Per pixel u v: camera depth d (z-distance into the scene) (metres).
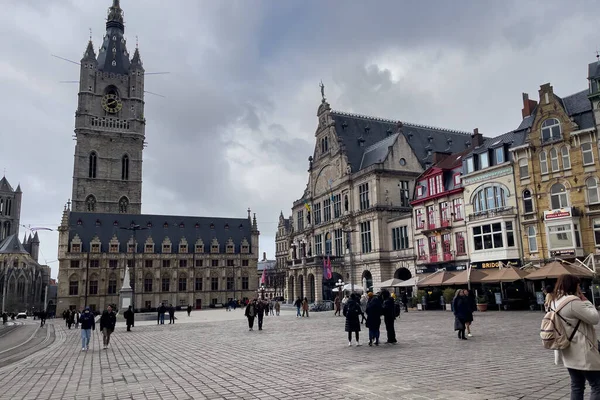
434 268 54.09
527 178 42.66
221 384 12.00
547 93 41.72
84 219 108.81
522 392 9.50
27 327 54.25
